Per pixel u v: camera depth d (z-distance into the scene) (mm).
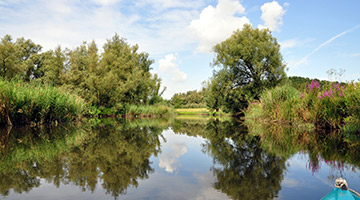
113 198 2180
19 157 4066
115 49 31344
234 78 24750
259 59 23094
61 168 3344
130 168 3371
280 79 22500
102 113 21438
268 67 22922
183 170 3258
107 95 21609
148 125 12672
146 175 2992
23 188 2479
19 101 9016
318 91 9328
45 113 10062
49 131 8195
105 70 22859
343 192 1613
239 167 3404
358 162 3613
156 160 3918
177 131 9461
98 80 20688
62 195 2266
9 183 2650
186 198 2176
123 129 9617
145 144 5688
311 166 3391
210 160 3928
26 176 2936
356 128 7230
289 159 3896
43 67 30828
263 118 13984
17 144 5473
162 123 14906
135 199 2150
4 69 21188
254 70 23750
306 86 10953
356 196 1640
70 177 2898
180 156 4293
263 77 23344
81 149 4879
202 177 2896
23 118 9219
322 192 2320
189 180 2771
